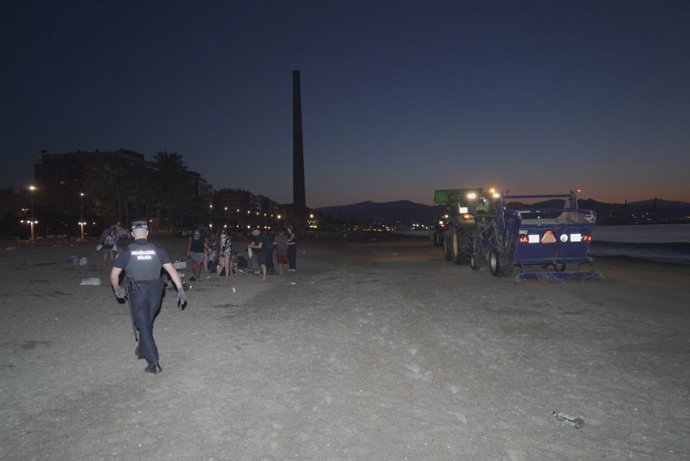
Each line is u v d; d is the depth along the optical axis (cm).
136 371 631
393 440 444
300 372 637
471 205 2088
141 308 614
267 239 1673
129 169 9081
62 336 809
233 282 1582
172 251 3272
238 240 5575
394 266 2200
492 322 946
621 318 975
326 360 693
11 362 664
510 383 598
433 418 493
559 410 514
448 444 437
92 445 429
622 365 668
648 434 460
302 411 509
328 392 564
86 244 5100
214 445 431
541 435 456
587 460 411
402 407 521
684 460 412
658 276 1695
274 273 1848
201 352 727
